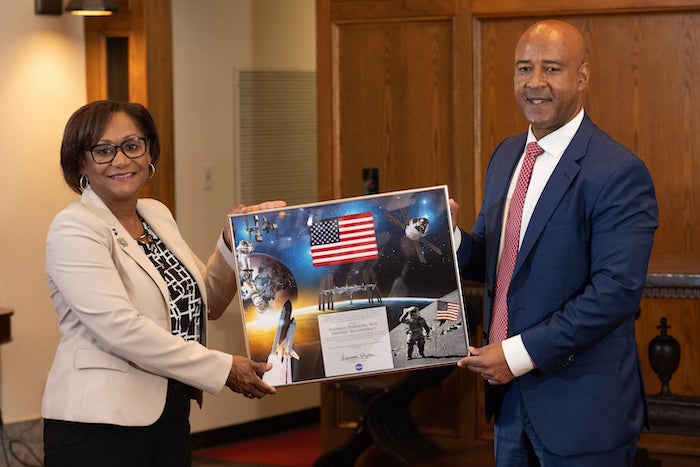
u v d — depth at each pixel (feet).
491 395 9.99
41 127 17.39
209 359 9.13
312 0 20.43
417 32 16.38
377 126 16.72
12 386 17.29
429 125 16.46
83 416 8.77
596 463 9.34
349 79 16.79
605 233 9.07
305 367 9.52
